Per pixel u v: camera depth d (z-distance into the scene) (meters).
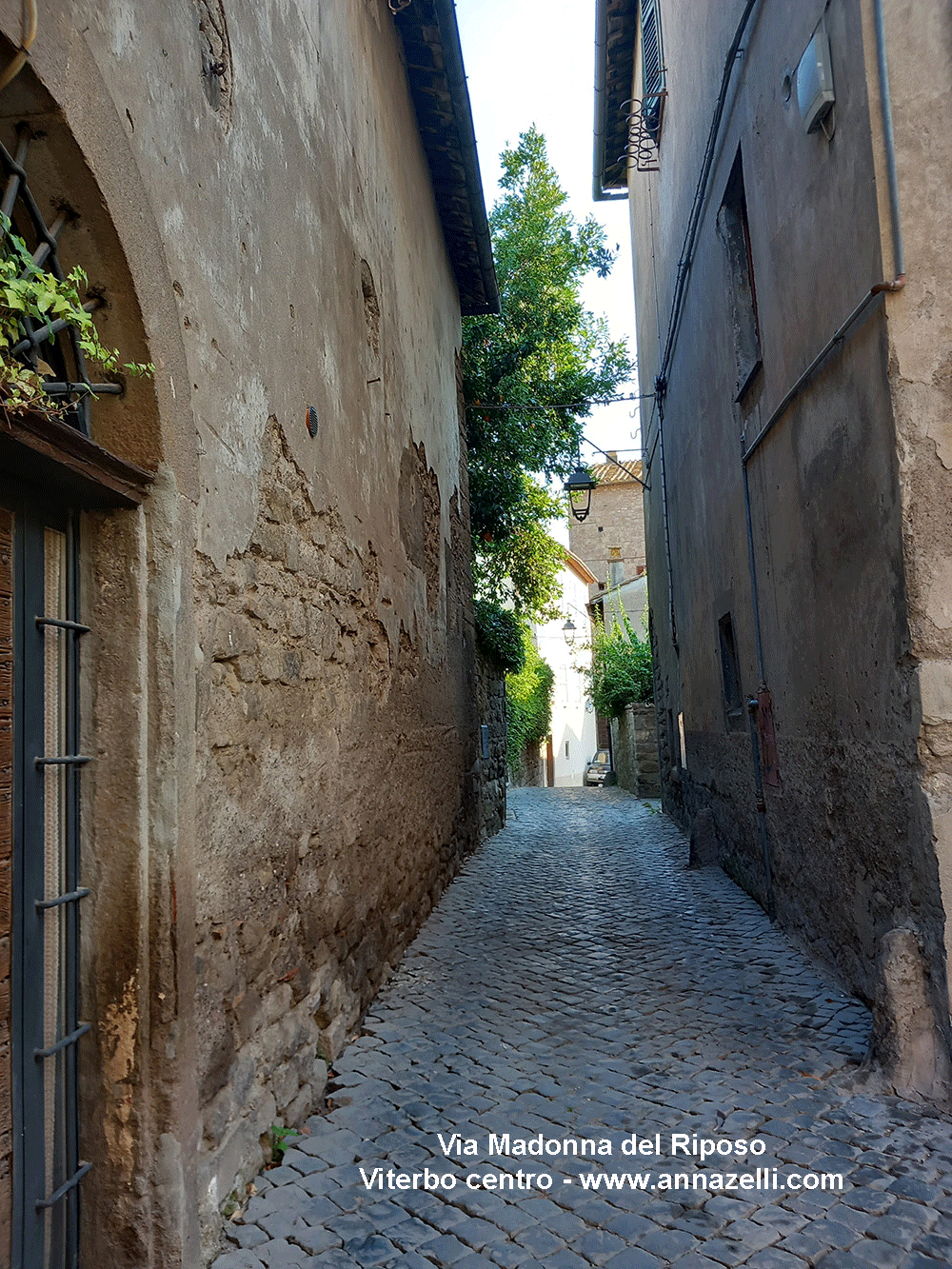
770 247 4.84
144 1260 2.15
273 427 3.29
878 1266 2.27
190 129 2.64
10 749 1.98
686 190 7.68
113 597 2.29
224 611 2.71
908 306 3.30
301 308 3.75
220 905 2.59
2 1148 1.90
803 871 5.06
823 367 4.08
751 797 6.59
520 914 6.76
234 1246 2.42
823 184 3.93
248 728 2.88
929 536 3.25
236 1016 2.69
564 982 4.85
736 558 6.52
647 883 7.84
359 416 4.83
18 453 1.89
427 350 7.93
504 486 13.45
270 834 3.07
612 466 32.91
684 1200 2.61
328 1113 3.25
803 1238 2.40
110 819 2.24
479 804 10.88
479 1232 2.47
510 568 15.79
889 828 3.60
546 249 14.45
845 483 3.89
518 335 13.70
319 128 4.23
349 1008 4.04
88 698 2.28
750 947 5.32
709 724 8.49
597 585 30.64
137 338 2.22
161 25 2.46
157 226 2.35
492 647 11.67
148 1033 2.20
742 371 5.87
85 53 2.01
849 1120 3.04
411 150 7.55
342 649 4.22
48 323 1.94
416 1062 3.72
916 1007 3.26
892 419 3.31
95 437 2.29
